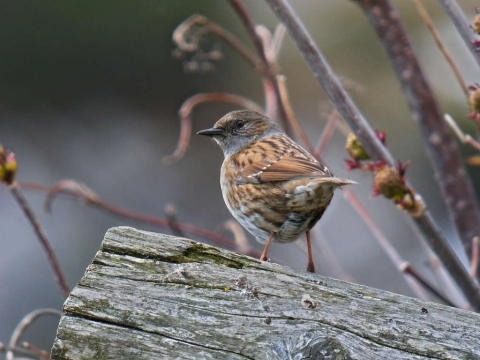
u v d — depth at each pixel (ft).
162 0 52.75
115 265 18.38
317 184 24.25
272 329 17.49
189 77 55.11
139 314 17.72
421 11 24.00
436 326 17.51
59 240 53.62
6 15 53.26
